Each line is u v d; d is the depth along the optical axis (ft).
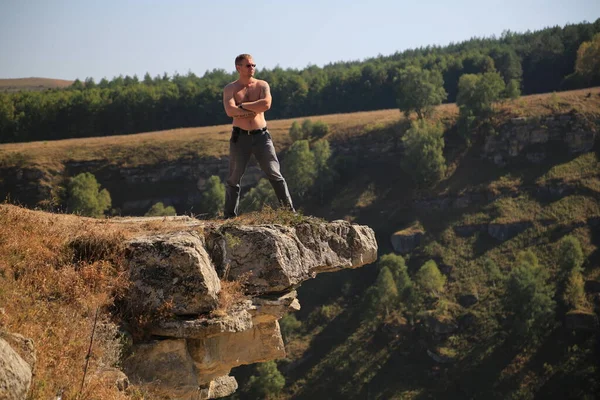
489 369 235.81
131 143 401.70
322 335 263.29
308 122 415.64
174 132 439.22
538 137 354.33
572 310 249.75
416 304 267.80
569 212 306.35
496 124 365.40
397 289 272.51
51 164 364.17
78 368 22.54
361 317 268.00
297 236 31.48
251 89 33.65
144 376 25.53
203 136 412.16
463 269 288.30
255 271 28.86
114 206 372.79
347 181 371.15
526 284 249.55
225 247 28.94
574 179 325.83
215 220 32.58
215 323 25.90
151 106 512.63
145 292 26.12
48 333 23.27
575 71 528.63
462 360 241.14
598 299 254.68
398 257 285.02
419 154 342.85
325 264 32.17
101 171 378.73
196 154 389.60
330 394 237.66
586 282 265.95
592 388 222.69
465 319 256.52
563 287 264.31
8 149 381.19
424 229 319.88
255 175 369.71
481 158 358.43
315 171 356.18
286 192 34.12
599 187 318.24
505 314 253.03
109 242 26.99
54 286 25.34
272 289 28.94
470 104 377.30
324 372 245.86
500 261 289.94
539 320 245.65
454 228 315.99
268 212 32.48
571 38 625.82
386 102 564.71
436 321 252.62
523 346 241.76
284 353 30.94
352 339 258.37
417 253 306.96
